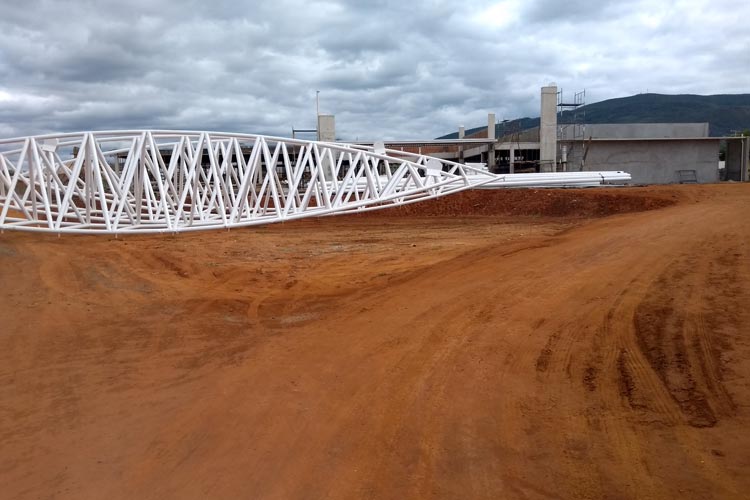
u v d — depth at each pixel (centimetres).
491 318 1220
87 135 1430
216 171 1537
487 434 692
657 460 598
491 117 6950
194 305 1567
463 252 2327
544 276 1602
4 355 1122
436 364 958
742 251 1647
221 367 1020
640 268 1566
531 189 4409
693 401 733
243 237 3184
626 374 846
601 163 5916
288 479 605
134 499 577
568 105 6384
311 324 1323
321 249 2672
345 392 856
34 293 1700
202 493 583
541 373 888
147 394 895
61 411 836
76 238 3047
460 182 2036
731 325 997
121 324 1362
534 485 570
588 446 645
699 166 5959
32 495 595
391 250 2555
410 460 635
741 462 574
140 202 1568
